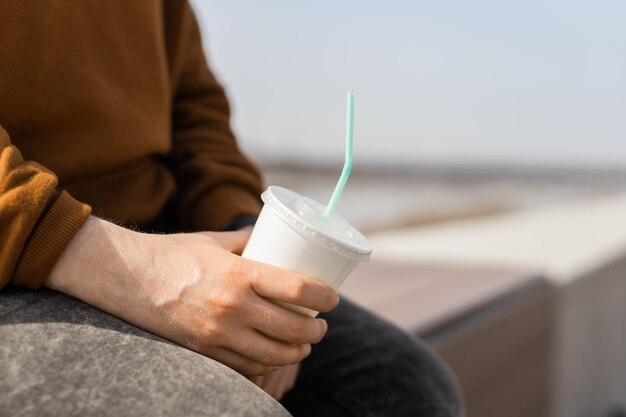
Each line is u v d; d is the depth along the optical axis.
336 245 0.69
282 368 0.86
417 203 24.25
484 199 27.89
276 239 0.70
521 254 3.77
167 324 0.68
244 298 0.68
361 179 39.00
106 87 0.91
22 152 0.83
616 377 3.70
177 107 1.22
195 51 1.27
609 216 7.81
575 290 3.11
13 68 0.80
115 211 0.94
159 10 1.07
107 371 0.59
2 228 0.63
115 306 0.67
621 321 3.76
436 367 1.04
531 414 2.66
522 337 2.59
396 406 0.95
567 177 70.62
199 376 0.61
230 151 1.20
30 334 0.60
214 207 1.08
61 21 0.85
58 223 0.66
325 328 0.74
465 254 3.89
